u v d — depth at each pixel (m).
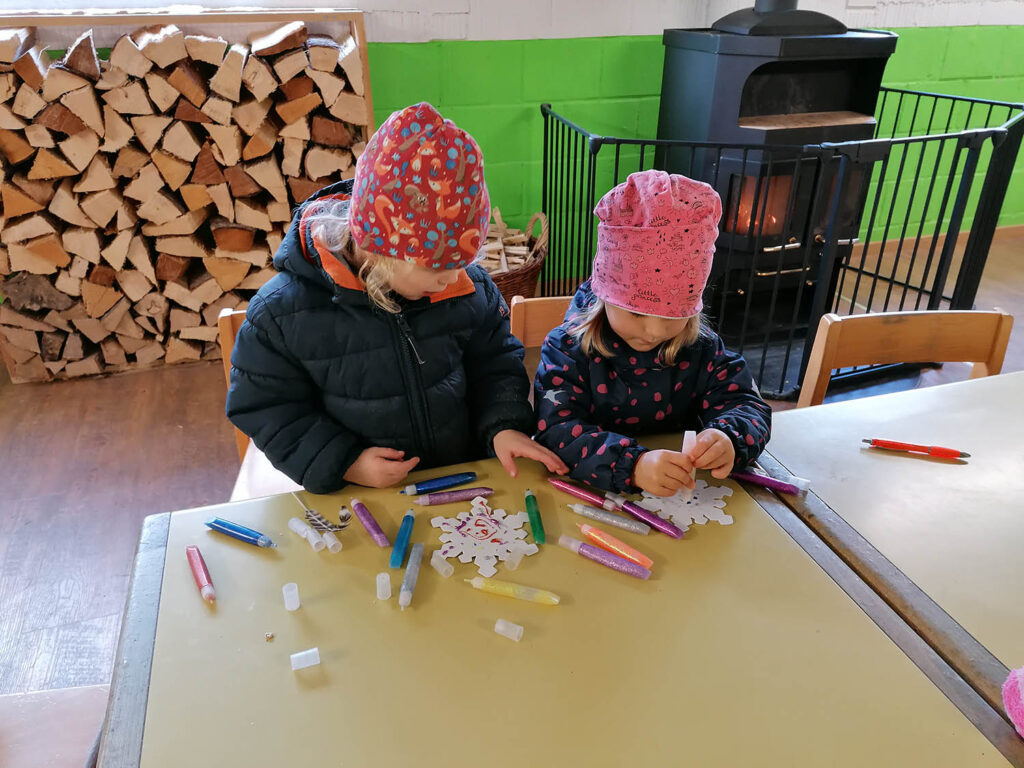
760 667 0.68
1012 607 0.76
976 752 0.61
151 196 2.35
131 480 2.04
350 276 0.99
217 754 0.59
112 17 2.23
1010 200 4.06
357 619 0.73
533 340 1.42
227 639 0.70
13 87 2.12
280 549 0.83
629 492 0.94
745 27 2.51
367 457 0.96
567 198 3.00
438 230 0.86
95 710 1.01
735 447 0.96
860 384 2.57
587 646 0.70
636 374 1.12
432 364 1.08
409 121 0.84
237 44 2.38
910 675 0.68
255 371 1.01
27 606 1.61
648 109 3.12
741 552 0.83
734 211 2.72
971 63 3.60
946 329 1.39
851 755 0.60
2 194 2.24
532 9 2.80
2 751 0.95
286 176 2.48
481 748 0.60
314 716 0.63
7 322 2.43
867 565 0.81
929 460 1.01
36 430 2.27
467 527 0.86
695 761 0.59
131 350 2.60
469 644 0.70
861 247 3.89
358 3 2.63
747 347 2.84
